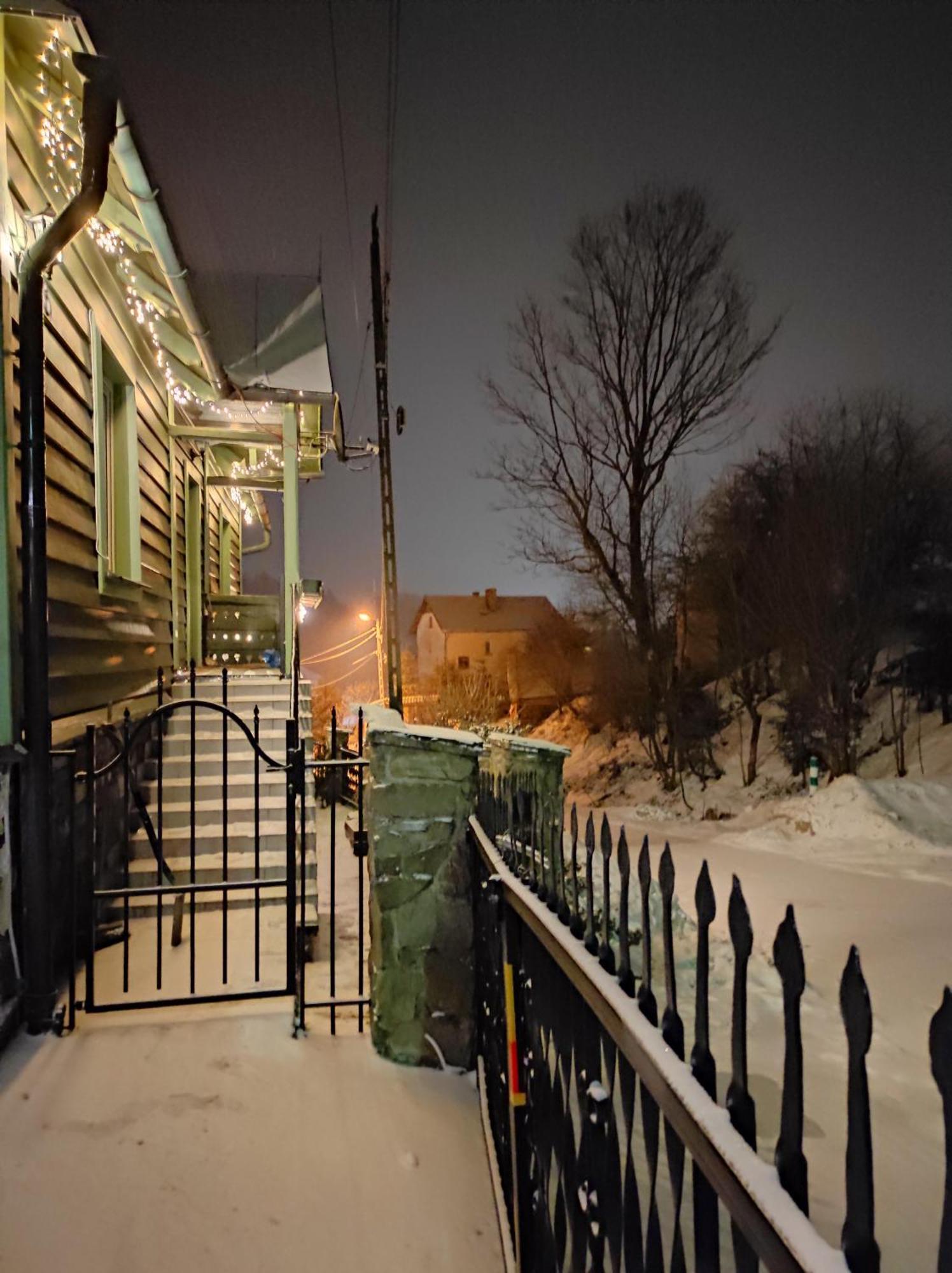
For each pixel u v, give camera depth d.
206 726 7.79
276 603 12.73
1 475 3.84
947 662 14.57
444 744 3.73
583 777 21.30
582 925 1.90
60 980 4.41
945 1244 0.75
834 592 14.23
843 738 13.92
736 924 1.12
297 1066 3.54
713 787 16.73
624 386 19.31
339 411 10.48
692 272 18.72
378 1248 2.56
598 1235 1.60
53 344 4.83
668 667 18.69
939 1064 0.76
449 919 3.66
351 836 8.41
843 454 15.56
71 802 3.83
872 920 6.43
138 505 7.10
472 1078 3.56
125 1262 2.46
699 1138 1.09
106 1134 3.02
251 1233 2.60
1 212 3.96
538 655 31.20
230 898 5.57
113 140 3.90
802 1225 0.86
